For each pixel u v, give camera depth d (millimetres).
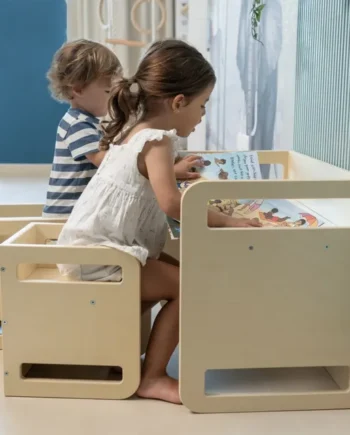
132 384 1085
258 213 1178
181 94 1123
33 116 3762
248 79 1931
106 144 1185
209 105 2469
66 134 1493
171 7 3291
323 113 1397
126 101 1155
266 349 1029
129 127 1172
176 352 1278
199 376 1031
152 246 1174
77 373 1158
